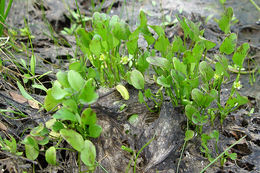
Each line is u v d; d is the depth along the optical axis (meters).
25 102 0.47
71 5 0.75
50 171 0.41
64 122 0.42
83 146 0.38
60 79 0.40
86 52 0.46
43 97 0.49
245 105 0.49
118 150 0.43
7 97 0.47
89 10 0.75
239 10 0.74
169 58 0.44
